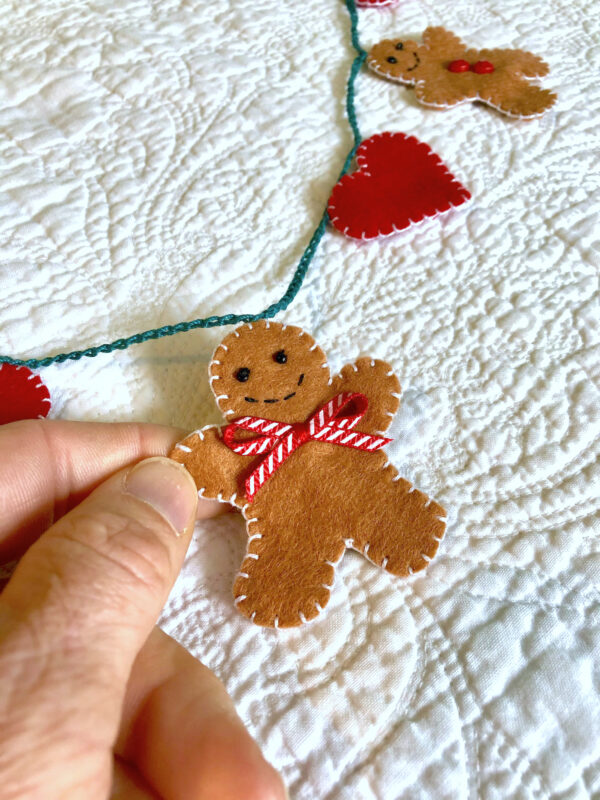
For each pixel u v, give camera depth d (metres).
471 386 0.13
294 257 0.15
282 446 0.11
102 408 0.13
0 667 0.08
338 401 0.12
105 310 0.14
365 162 0.16
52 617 0.08
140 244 0.15
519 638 0.11
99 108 0.18
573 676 0.10
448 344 0.14
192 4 0.20
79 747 0.08
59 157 0.17
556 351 0.14
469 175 0.17
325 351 0.14
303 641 0.11
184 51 0.19
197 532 0.12
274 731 0.10
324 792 0.09
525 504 0.12
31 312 0.14
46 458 0.11
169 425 0.13
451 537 0.12
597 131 0.17
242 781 0.08
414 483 0.12
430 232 0.16
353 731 0.10
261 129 0.17
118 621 0.08
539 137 0.17
